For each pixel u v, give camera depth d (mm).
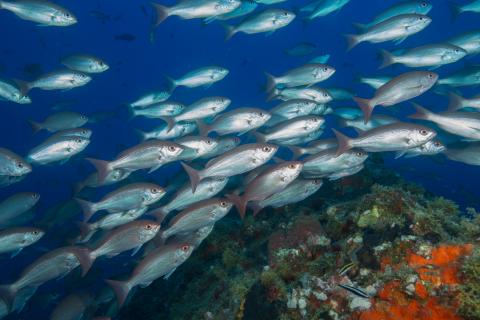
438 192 2586
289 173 891
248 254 1162
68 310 1230
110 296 1389
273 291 799
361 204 874
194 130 1587
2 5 1304
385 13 1576
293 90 1500
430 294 621
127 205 1059
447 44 1245
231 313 916
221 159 958
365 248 771
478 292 580
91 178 1490
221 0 1422
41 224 1598
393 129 896
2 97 1434
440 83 1511
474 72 1432
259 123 1257
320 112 1469
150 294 1462
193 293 1193
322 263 827
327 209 1023
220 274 1111
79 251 979
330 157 992
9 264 2715
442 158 1837
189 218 956
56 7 1368
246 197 904
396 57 1303
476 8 1722
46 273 1008
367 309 670
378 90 993
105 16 3305
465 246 654
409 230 757
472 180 3154
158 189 1038
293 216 1178
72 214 1614
